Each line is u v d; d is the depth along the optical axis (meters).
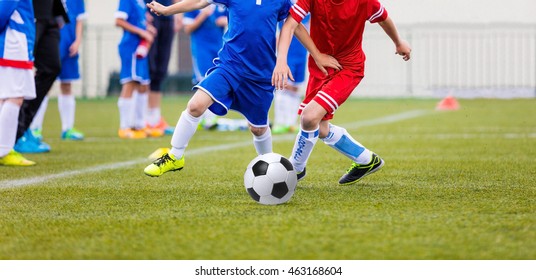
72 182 13.72
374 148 20.36
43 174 15.05
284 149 20.92
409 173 14.59
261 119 12.94
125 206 10.88
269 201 10.84
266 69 12.55
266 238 8.63
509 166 15.66
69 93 24.75
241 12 12.32
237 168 15.89
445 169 15.22
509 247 8.22
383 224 9.31
